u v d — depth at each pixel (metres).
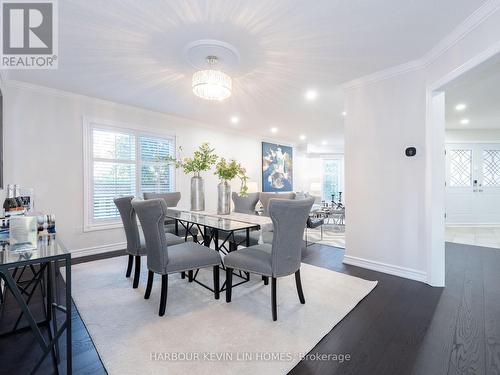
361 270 3.09
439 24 2.04
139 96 3.70
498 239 4.83
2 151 2.81
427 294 2.43
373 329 1.87
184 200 4.95
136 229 2.55
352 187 3.28
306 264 3.34
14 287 1.19
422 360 1.55
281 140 7.59
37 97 3.33
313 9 1.85
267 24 2.03
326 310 2.12
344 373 1.45
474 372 1.45
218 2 1.79
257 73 2.92
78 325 1.90
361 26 2.06
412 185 2.80
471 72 2.09
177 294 2.41
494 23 1.80
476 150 6.16
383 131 3.00
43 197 3.38
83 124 3.69
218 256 2.32
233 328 1.86
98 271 3.03
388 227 2.98
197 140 5.25
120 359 1.53
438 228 2.62
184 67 2.76
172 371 1.43
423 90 2.70
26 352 1.61
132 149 4.25
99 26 2.05
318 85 3.31
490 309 2.16
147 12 1.89
